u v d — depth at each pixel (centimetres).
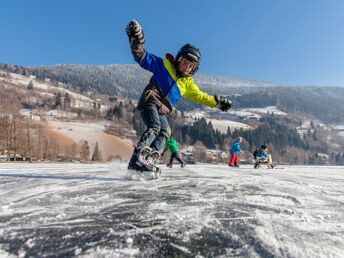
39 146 4141
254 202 118
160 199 123
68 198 122
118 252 58
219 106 294
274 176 290
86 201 115
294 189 166
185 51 254
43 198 121
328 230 76
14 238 66
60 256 55
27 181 194
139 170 216
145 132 235
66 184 176
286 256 56
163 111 258
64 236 68
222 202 117
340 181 245
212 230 75
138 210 99
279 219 88
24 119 3328
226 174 314
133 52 242
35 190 145
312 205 114
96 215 91
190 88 280
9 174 272
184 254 57
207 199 124
